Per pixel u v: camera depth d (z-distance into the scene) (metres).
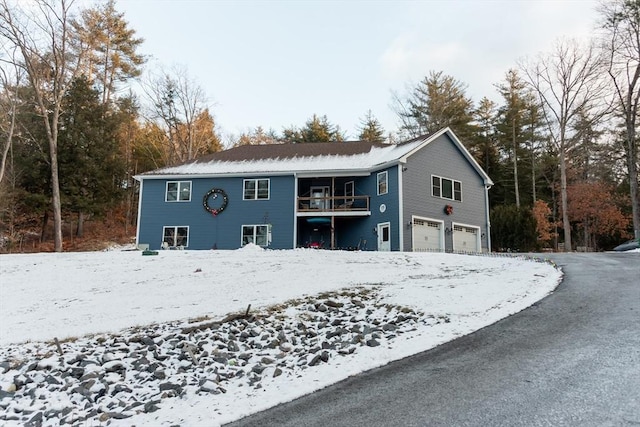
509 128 38.00
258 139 45.56
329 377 5.14
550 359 5.01
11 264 15.88
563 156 29.33
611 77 27.03
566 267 12.04
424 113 36.12
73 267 14.98
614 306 7.27
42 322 8.79
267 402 4.54
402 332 6.75
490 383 4.47
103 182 28.77
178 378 5.45
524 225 26.27
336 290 9.96
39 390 5.28
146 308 9.30
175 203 23.73
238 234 23.11
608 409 3.62
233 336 6.96
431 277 11.12
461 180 23.97
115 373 5.72
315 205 24.56
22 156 26.53
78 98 28.48
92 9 30.48
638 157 29.45
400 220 20.83
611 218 31.92
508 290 9.01
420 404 4.11
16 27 23.02
